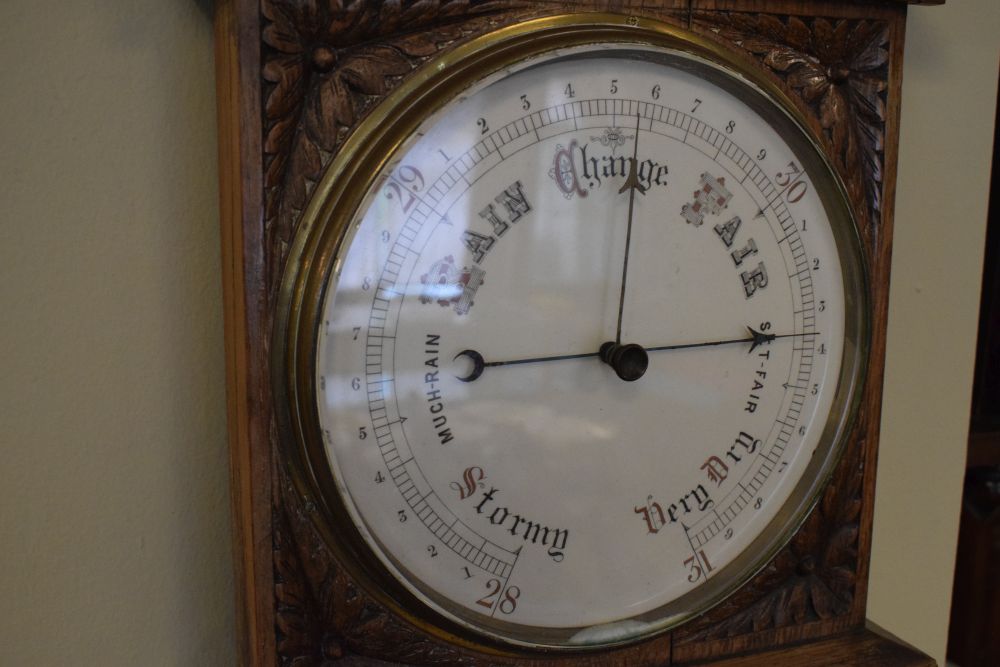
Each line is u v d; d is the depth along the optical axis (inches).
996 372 23.8
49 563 16.7
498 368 16.2
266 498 15.8
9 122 15.9
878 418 18.8
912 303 21.5
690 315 17.1
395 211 15.4
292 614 16.1
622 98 16.3
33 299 16.3
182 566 17.7
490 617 16.7
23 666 16.7
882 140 18.2
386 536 16.0
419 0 15.5
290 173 15.4
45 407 16.5
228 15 15.4
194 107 17.0
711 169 16.9
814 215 17.7
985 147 21.5
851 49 17.8
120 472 17.1
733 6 16.9
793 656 18.5
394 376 15.7
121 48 16.4
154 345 17.1
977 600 24.0
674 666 18.0
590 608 17.3
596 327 16.6
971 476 24.5
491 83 15.4
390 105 15.5
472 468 16.3
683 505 17.6
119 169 16.6
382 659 16.6
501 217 15.9
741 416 17.7
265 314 15.5
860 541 19.0
